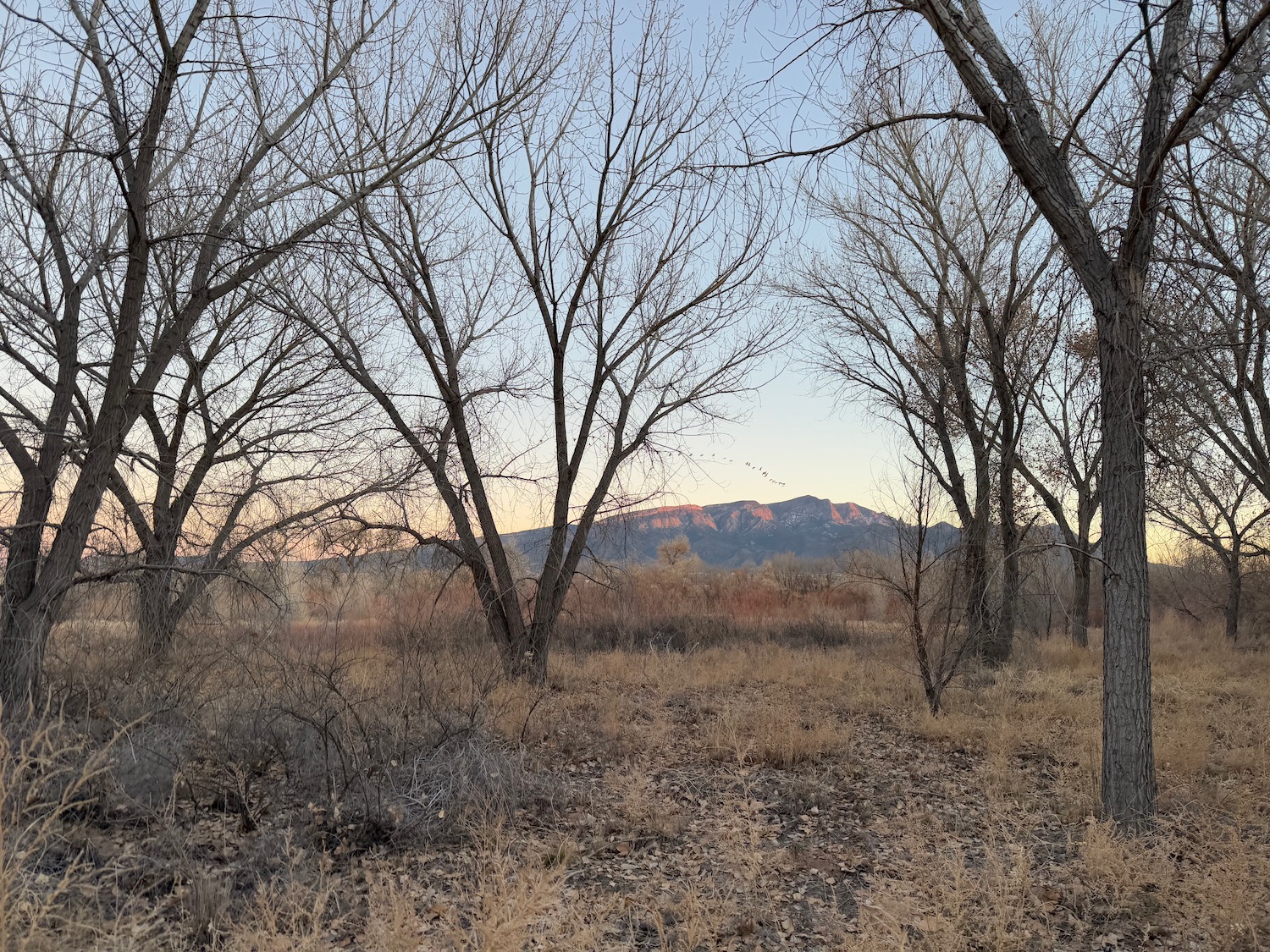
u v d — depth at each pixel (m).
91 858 4.89
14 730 5.75
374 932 4.18
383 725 7.40
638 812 6.72
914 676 14.12
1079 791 7.45
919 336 17.97
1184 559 30.81
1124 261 6.17
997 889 4.95
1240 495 21.70
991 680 14.17
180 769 6.30
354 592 13.39
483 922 4.18
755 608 28.81
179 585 10.41
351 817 6.08
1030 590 19.08
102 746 6.26
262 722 7.21
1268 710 11.65
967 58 6.16
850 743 9.80
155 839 5.32
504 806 6.58
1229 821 6.57
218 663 8.96
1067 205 6.28
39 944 3.54
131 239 8.08
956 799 7.61
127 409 8.58
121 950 3.70
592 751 9.11
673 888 5.36
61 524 7.98
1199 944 4.55
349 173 9.36
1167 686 13.74
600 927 4.30
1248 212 9.07
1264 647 22.33
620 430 14.98
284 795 6.55
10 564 8.27
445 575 14.95
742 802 6.72
